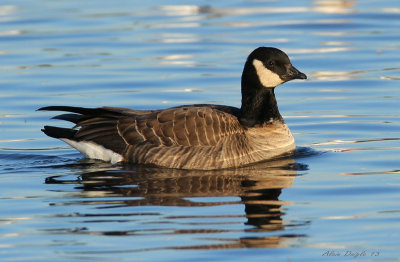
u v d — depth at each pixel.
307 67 24.12
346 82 22.62
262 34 28.31
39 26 29.70
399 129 18.12
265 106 16.11
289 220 11.75
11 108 20.33
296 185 13.71
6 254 10.48
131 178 14.12
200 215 11.90
